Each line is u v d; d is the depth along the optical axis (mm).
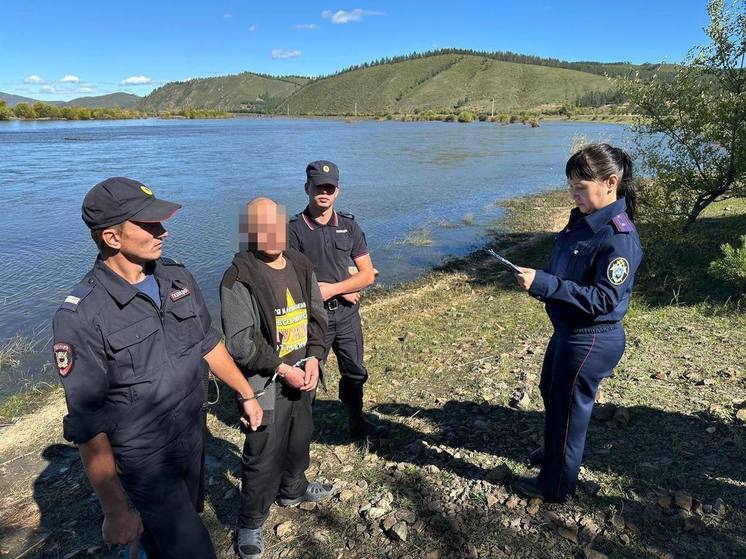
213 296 9617
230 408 5141
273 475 3027
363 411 4812
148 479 2324
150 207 2113
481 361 5711
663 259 8492
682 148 8766
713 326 5836
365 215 16609
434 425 4371
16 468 4371
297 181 22953
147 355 2197
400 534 3064
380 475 3734
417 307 8523
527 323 6953
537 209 17234
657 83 8719
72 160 31281
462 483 3525
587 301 2648
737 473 3316
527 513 3176
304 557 3023
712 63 8344
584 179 2658
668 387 4539
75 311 2047
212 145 44438
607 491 3277
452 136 57469
